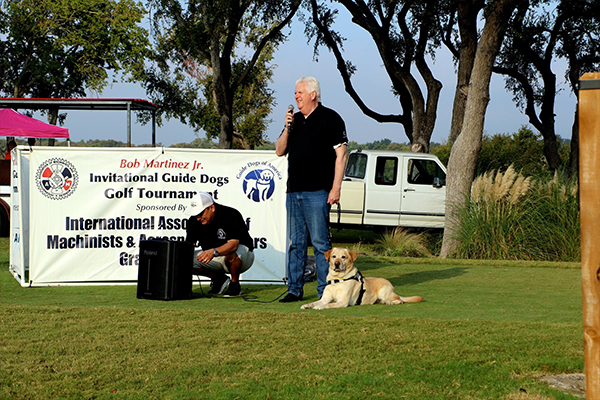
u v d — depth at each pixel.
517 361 3.80
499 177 11.01
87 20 29.77
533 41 20.22
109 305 5.57
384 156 12.98
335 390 3.24
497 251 10.59
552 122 20.31
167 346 4.07
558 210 10.77
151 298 5.92
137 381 3.36
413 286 7.14
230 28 19.66
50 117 25.06
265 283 7.09
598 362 2.26
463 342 4.24
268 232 7.10
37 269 6.72
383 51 17.48
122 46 30.03
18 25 28.75
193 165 6.98
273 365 3.68
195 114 31.75
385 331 4.54
